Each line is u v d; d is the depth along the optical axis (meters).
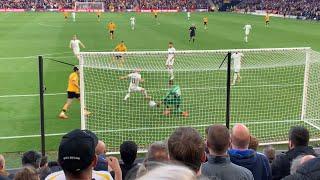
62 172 4.34
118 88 21.19
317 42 43.03
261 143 15.46
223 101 19.81
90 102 19.47
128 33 49.47
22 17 69.38
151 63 24.78
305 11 73.88
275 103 19.77
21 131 16.69
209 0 94.81
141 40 43.62
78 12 83.62
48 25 57.59
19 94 22.17
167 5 91.00
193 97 20.19
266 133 16.39
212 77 23.08
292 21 67.50
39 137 16.06
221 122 17.41
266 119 17.81
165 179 2.23
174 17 73.62
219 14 82.12
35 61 31.23
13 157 14.23
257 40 44.34
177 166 2.32
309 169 3.87
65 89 23.11
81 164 3.66
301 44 41.56
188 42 42.38
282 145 15.49
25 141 15.66
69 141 3.71
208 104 19.39
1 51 35.62
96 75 22.48
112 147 15.02
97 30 52.47
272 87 22.14
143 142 15.45
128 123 17.17
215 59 24.70
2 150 14.81
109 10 88.31
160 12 86.69
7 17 68.75
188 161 4.19
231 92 21.16
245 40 43.12
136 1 91.75
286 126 17.08
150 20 66.94
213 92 21.00
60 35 46.94
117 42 42.22
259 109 18.94
